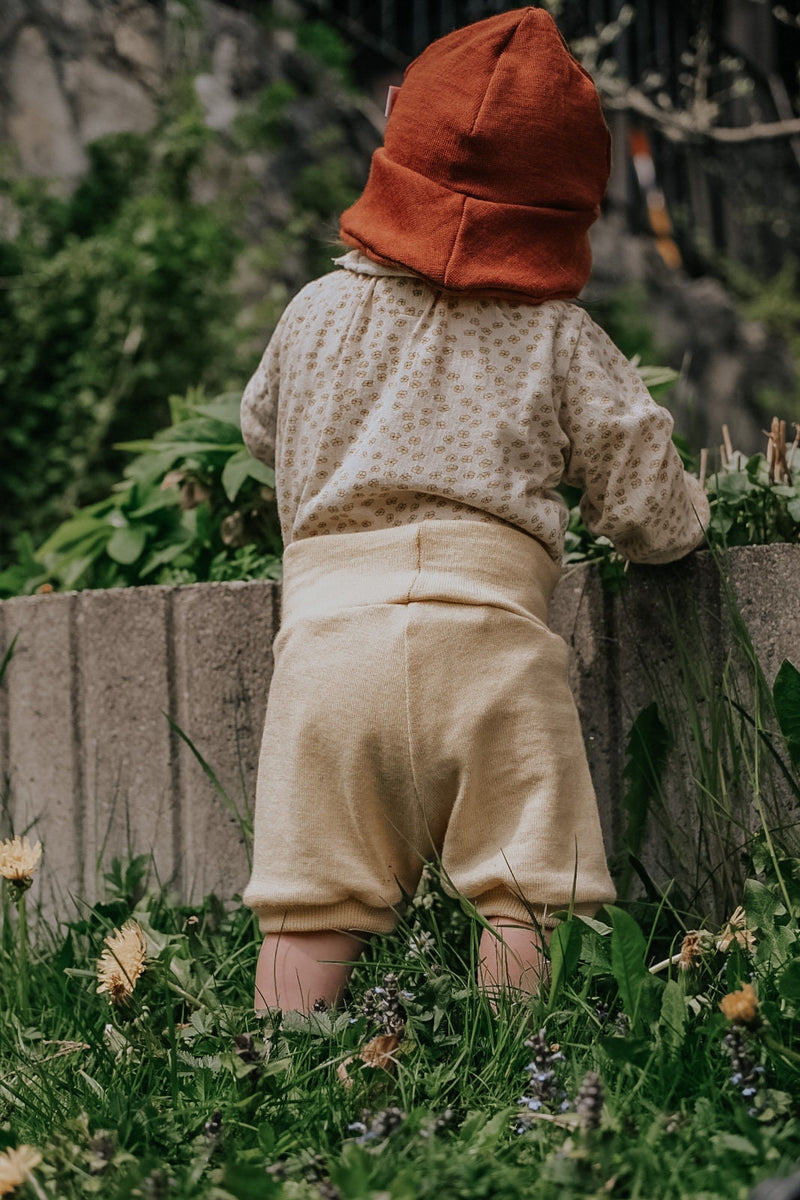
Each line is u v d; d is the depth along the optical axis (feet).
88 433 14.67
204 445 7.68
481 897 4.99
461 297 5.40
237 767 6.90
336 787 4.99
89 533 8.79
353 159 20.80
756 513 6.47
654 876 6.17
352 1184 3.33
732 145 21.27
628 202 24.06
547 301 5.48
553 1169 3.40
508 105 5.42
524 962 4.83
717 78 24.35
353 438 5.34
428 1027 4.69
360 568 5.17
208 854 6.97
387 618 4.99
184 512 8.34
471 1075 4.44
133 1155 3.94
